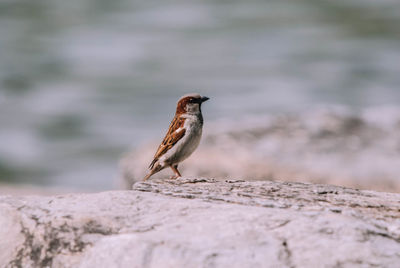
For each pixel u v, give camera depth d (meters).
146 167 10.31
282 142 10.89
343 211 4.36
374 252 3.66
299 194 4.94
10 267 4.04
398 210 4.53
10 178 18.80
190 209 4.25
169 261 3.59
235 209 4.23
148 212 4.23
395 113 12.39
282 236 3.80
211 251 3.63
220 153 10.42
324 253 3.64
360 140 11.05
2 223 4.24
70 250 3.97
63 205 4.36
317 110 12.51
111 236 3.88
